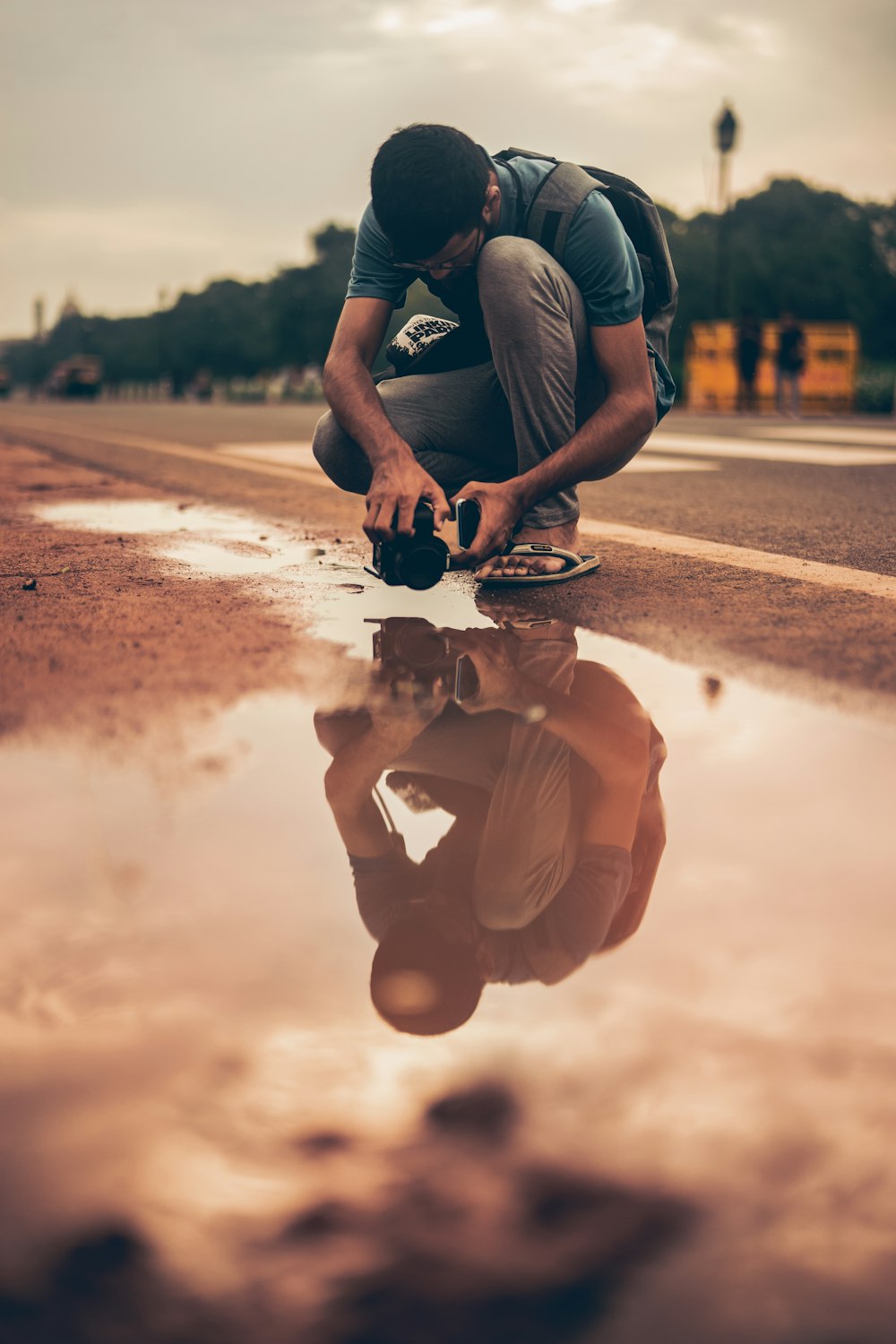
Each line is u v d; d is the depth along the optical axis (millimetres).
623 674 1903
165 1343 488
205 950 862
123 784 1332
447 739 1526
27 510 4336
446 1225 553
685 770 1378
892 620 2340
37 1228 552
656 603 2537
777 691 1785
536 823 1190
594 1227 553
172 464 6391
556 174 2617
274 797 1286
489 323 2600
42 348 132625
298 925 916
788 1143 615
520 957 855
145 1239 545
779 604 2520
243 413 16516
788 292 55531
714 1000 782
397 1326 495
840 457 7137
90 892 986
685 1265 526
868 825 1168
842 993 792
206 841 1125
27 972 824
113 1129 625
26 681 1868
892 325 58094
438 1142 615
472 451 2900
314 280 59844
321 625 2311
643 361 2684
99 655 2053
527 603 2547
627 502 4617
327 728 1585
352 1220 556
